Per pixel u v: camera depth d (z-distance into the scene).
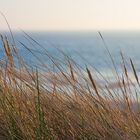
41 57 4.45
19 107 4.11
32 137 3.95
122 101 4.57
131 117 4.38
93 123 4.23
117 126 4.28
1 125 4.08
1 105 4.21
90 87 4.49
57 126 4.21
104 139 4.12
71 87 4.42
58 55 4.52
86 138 4.12
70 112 4.27
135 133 4.21
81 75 4.54
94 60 94.06
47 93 4.34
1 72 4.42
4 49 4.34
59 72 4.48
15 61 4.39
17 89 4.34
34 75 4.30
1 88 4.24
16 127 3.97
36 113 3.99
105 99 4.58
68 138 4.18
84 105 4.32
